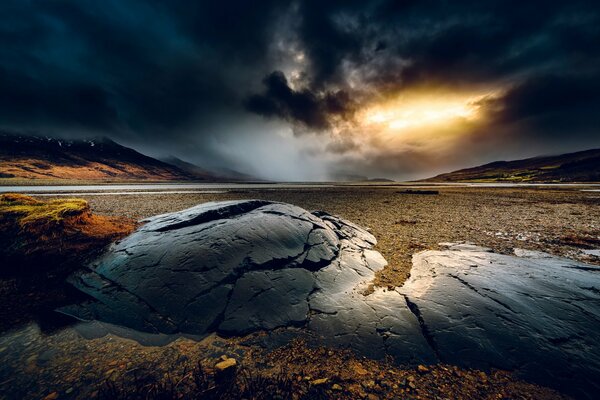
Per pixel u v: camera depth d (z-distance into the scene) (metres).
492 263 8.59
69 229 8.89
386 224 16.08
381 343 4.96
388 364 4.45
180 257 6.92
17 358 4.46
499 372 4.25
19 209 8.89
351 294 6.80
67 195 33.97
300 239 8.60
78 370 4.22
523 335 5.03
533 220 17.48
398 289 7.09
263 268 7.02
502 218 18.30
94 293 6.34
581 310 5.82
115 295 6.18
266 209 10.32
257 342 5.01
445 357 4.59
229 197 33.09
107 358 4.52
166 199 29.81
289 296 6.34
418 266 8.73
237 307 5.82
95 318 5.60
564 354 4.57
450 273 7.75
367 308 6.12
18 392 3.78
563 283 7.07
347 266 8.32
